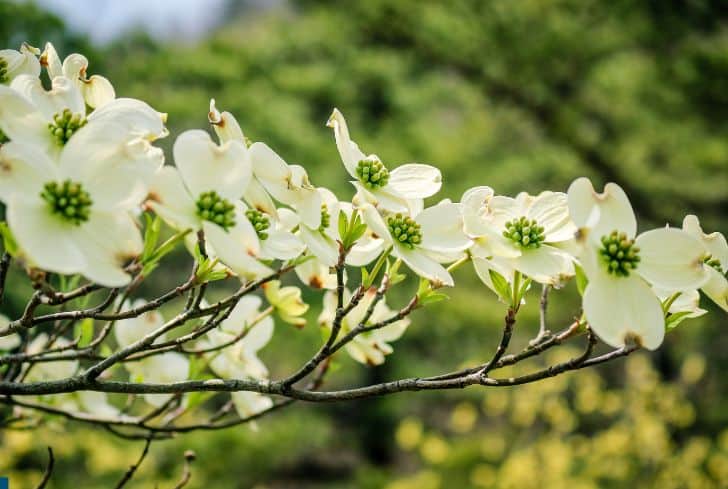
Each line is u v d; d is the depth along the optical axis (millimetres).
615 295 912
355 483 8828
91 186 829
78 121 952
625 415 5934
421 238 1048
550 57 6492
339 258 982
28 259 765
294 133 7637
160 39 7941
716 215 6781
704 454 5246
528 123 7531
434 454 6438
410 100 8844
